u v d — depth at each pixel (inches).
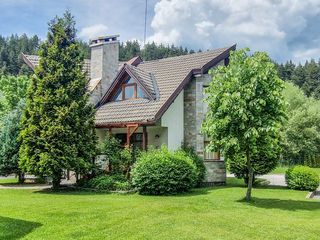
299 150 1596.9
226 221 320.5
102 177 575.8
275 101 410.6
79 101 583.8
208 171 693.9
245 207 403.2
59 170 544.4
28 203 405.1
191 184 561.3
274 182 847.7
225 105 412.5
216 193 536.4
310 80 2923.2
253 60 430.0
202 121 701.3
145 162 526.0
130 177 577.9
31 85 586.9
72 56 612.4
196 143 690.2
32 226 288.8
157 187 513.7
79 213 342.6
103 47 782.5
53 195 493.0
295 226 305.1
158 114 580.1
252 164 658.2
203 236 269.1
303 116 1670.8
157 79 731.4
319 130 1670.8
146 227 292.5
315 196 589.3
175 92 643.5
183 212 358.9
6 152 663.1
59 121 542.9
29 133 543.2
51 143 533.6
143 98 677.9
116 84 721.6
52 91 575.8
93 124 601.9
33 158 535.8
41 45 600.7
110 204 400.2
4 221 301.0
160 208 376.5
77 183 597.9
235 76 436.8
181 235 270.8
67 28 621.9
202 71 693.9
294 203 446.6
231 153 451.2
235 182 783.1
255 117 418.9
